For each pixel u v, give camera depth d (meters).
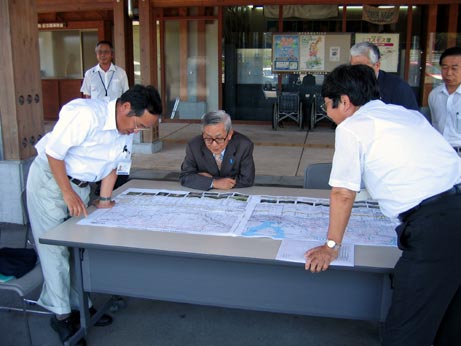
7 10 4.06
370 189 1.86
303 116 9.83
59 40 10.83
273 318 2.85
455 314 1.95
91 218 2.38
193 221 2.32
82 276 2.37
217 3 9.25
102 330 2.72
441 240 1.71
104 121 2.30
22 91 4.28
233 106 10.20
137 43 10.91
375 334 2.68
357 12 9.27
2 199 4.34
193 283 2.23
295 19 9.53
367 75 1.85
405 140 1.75
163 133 9.05
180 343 2.61
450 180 1.77
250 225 2.26
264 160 6.74
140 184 3.00
